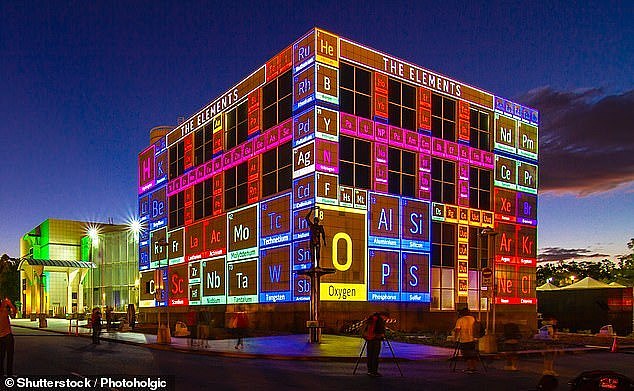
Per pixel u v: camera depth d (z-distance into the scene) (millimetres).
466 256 44906
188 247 52656
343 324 35938
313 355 22469
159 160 59781
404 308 40406
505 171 49125
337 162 38125
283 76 41188
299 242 38031
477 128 47688
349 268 37875
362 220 39000
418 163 42906
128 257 84750
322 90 38031
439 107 45281
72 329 45406
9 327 14586
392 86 42250
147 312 59781
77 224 98250
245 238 44188
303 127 38438
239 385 14570
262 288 41688
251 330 39375
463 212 45312
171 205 56594
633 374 18766
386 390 14094
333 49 38938
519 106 51250
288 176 40000
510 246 48438
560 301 52406
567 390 14625
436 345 28375
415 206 42188
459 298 43875
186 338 32594
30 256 98938
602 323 48781
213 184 49375
